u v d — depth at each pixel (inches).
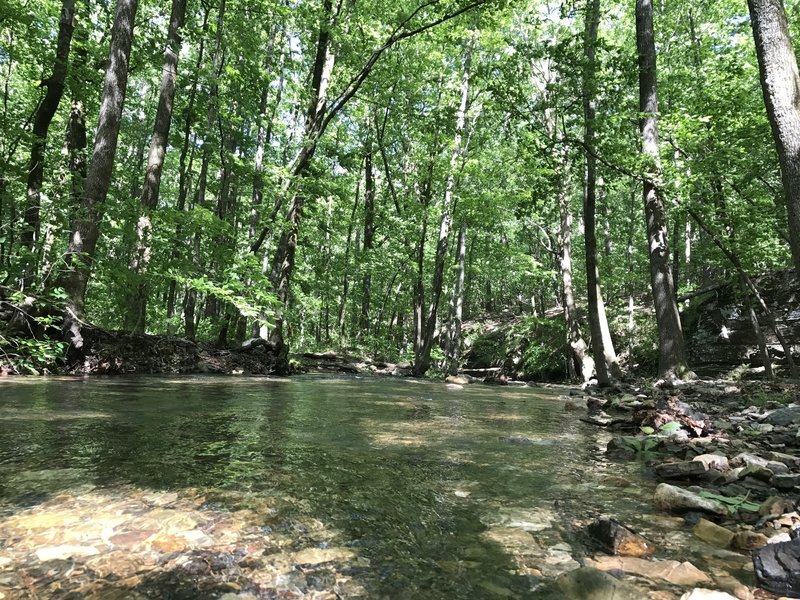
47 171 502.0
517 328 1042.1
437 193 879.1
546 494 108.1
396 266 896.9
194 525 78.8
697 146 436.1
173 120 740.7
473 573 68.2
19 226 363.9
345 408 241.8
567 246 758.5
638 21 469.1
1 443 125.1
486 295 1614.2
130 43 375.2
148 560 66.2
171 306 815.7
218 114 627.5
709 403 301.1
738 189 456.4
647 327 832.9
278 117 819.4
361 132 993.5
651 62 458.9
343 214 1029.8
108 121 362.3
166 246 382.3
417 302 847.7
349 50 547.2
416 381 553.6
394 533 81.3
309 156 574.6
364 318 1072.8
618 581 63.2
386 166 895.7
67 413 173.8
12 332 308.0
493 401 334.0
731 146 409.1
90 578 60.6
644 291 1127.6
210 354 463.5
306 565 67.8
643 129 456.8
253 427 168.6
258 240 550.0
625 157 434.9
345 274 948.0
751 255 481.1
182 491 94.7
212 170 956.6
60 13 492.7
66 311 338.6
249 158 779.4
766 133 398.3
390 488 106.0
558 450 159.6
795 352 585.3
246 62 583.5
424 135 784.3
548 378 879.1
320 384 405.7
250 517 83.7
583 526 88.4
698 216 473.4
